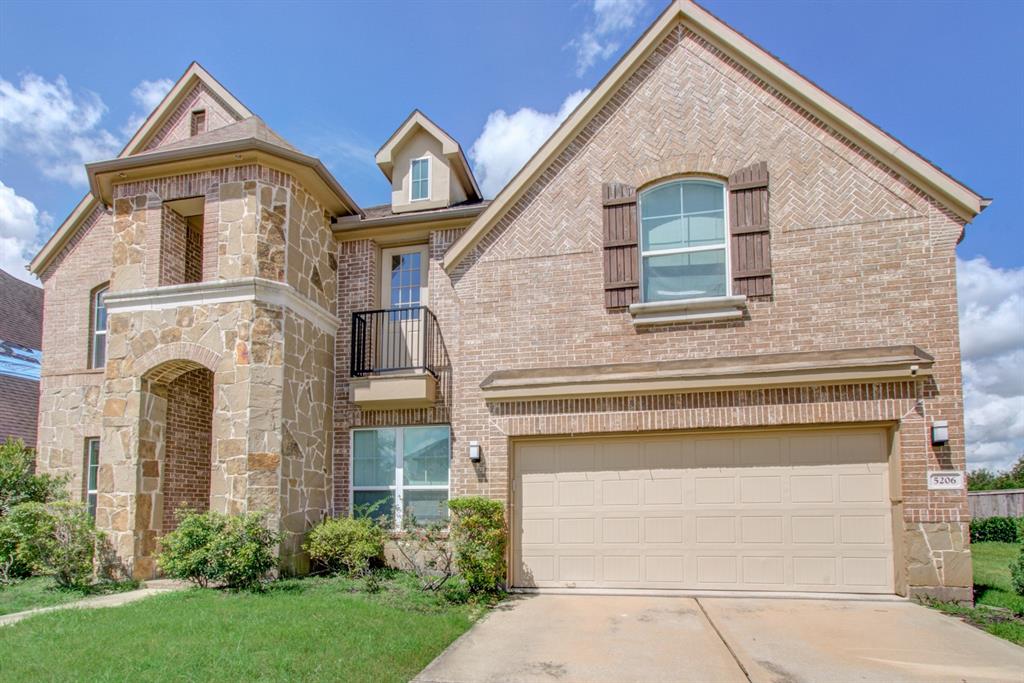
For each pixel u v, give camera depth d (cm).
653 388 966
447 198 1338
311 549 1055
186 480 1188
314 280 1204
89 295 1461
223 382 1046
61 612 790
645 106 1061
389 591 917
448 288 1223
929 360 878
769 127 1002
